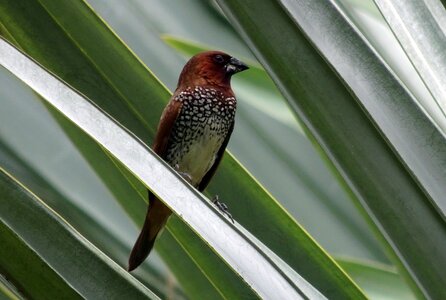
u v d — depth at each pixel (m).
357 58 3.60
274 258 3.60
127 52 3.65
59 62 3.65
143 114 3.66
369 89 3.60
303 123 3.62
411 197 3.60
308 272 3.63
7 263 3.39
